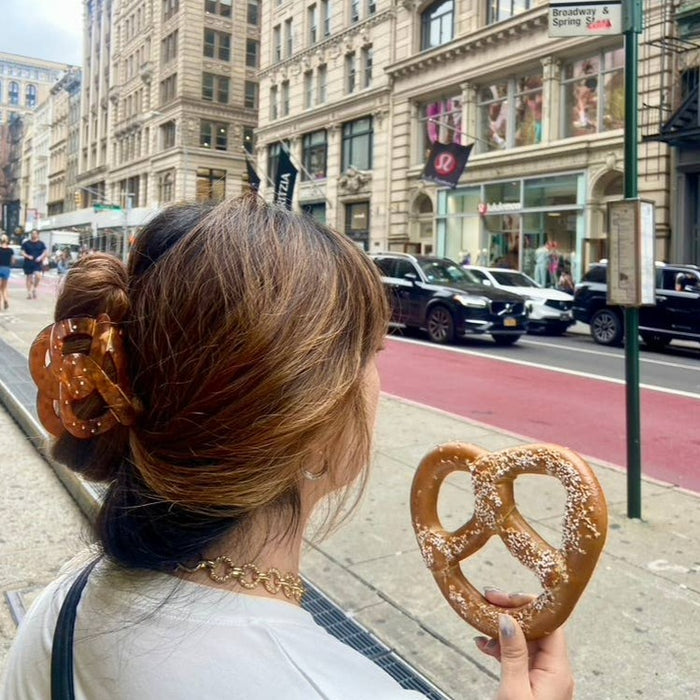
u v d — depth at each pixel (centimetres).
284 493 73
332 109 3278
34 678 73
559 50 2219
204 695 60
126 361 72
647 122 1981
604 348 1424
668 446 623
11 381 629
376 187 3022
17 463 447
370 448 81
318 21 3416
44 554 319
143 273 74
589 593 304
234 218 74
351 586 304
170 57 5134
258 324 67
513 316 1361
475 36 2480
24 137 11238
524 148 2350
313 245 75
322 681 62
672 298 1367
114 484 77
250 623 65
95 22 7156
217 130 5022
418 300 1417
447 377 971
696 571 328
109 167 6500
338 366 71
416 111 2852
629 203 393
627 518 398
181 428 67
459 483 440
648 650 261
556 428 684
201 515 69
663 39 1820
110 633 67
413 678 237
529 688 73
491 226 2527
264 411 67
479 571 321
